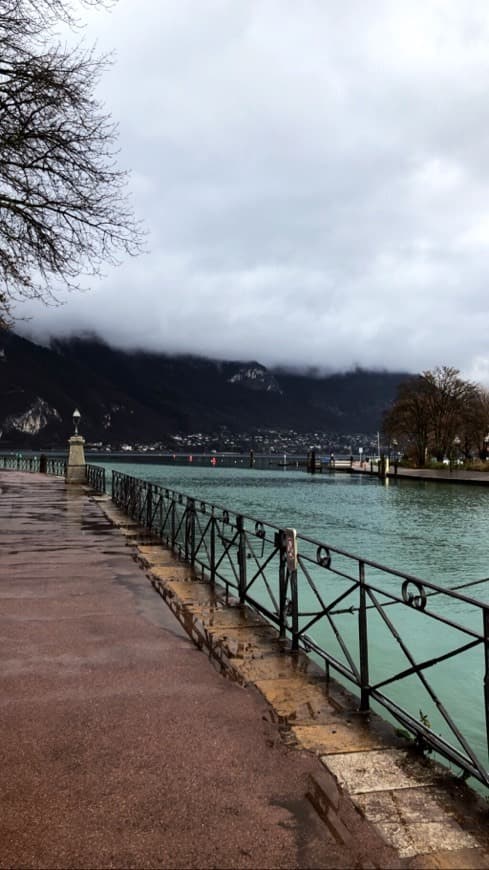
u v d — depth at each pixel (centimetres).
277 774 373
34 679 528
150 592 870
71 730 428
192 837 308
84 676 537
